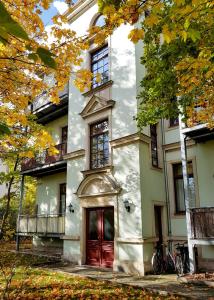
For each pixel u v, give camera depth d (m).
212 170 10.99
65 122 17.69
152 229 11.08
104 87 13.55
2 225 13.05
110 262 11.73
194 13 3.72
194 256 9.45
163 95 7.46
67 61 5.27
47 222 15.48
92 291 7.81
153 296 7.39
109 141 12.57
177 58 6.81
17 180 20.69
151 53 7.63
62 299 6.95
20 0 4.08
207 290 7.67
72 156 14.45
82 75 5.26
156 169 12.19
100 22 14.85
